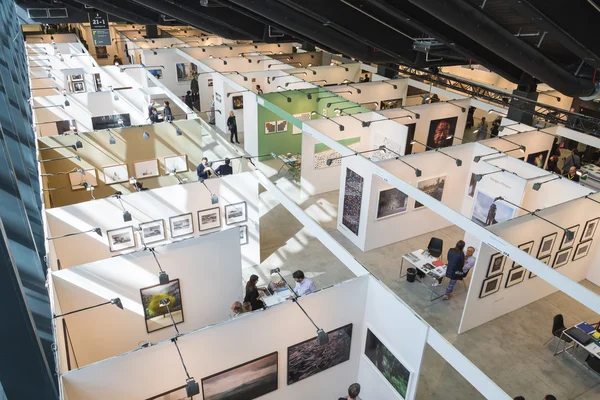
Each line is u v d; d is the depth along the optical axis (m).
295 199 11.09
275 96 12.48
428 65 11.31
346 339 5.63
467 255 7.88
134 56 20.00
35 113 10.88
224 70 16.28
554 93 14.06
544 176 8.20
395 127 10.24
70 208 6.56
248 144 13.44
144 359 4.38
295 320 5.10
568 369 6.43
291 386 5.46
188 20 15.58
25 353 3.10
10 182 3.95
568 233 6.52
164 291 6.12
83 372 4.12
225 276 6.59
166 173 10.54
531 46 7.52
